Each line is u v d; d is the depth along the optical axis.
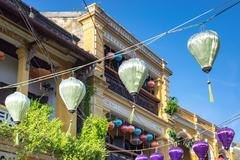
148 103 22.88
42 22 17.23
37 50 16.17
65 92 9.06
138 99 21.92
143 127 21.52
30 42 15.81
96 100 18.16
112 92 19.48
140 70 8.06
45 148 14.02
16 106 9.91
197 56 7.61
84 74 18.27
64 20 20.92
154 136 22.67
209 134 28.97
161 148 22.52
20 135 13.41
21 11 14.51
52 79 17.53
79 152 15.03
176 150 14.65
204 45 7.52
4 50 16.09
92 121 17.06
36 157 14.17
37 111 14.95
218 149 29.83
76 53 17.11
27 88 15.51
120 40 21.20
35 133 13.73
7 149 13.30
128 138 21.84
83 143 15.56
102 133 17.11
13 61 16.44
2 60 15.50
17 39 15.45
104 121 17.36
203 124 28.55
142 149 20.36
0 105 14.56
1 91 15.63
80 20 20.20
